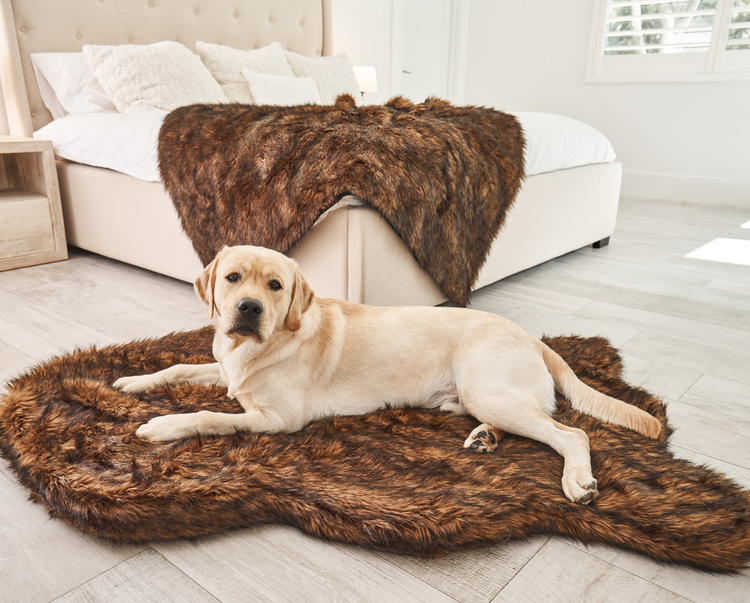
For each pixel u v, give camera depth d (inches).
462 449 49.0
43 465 44.9
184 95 121.0
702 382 68.2
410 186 73.9
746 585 37.4
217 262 51.8
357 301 73.0
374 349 53.9
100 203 110.0
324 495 41.9
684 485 44.4
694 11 195.9
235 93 135.6
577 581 37.4
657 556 38.9
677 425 57.9
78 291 96.2
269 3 163.6
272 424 50.6
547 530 41.3
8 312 85.6
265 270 48.3
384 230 73.1
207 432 49.2
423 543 38.6
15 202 106.5
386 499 41.6
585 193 122.1
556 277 112.5
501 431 51.5
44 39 122.6
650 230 158.9
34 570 37.6
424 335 54.6
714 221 171.9
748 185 195.9
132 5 135.0
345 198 70.9
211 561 38.7
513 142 97.3
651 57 208.1
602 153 128.7
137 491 41.4
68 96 121.6
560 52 228.2
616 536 39.9
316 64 155.9
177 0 143.2
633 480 45.0
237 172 81.8
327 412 53.6
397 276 77.4
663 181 213.6
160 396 57.1
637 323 87.9
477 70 252.5
